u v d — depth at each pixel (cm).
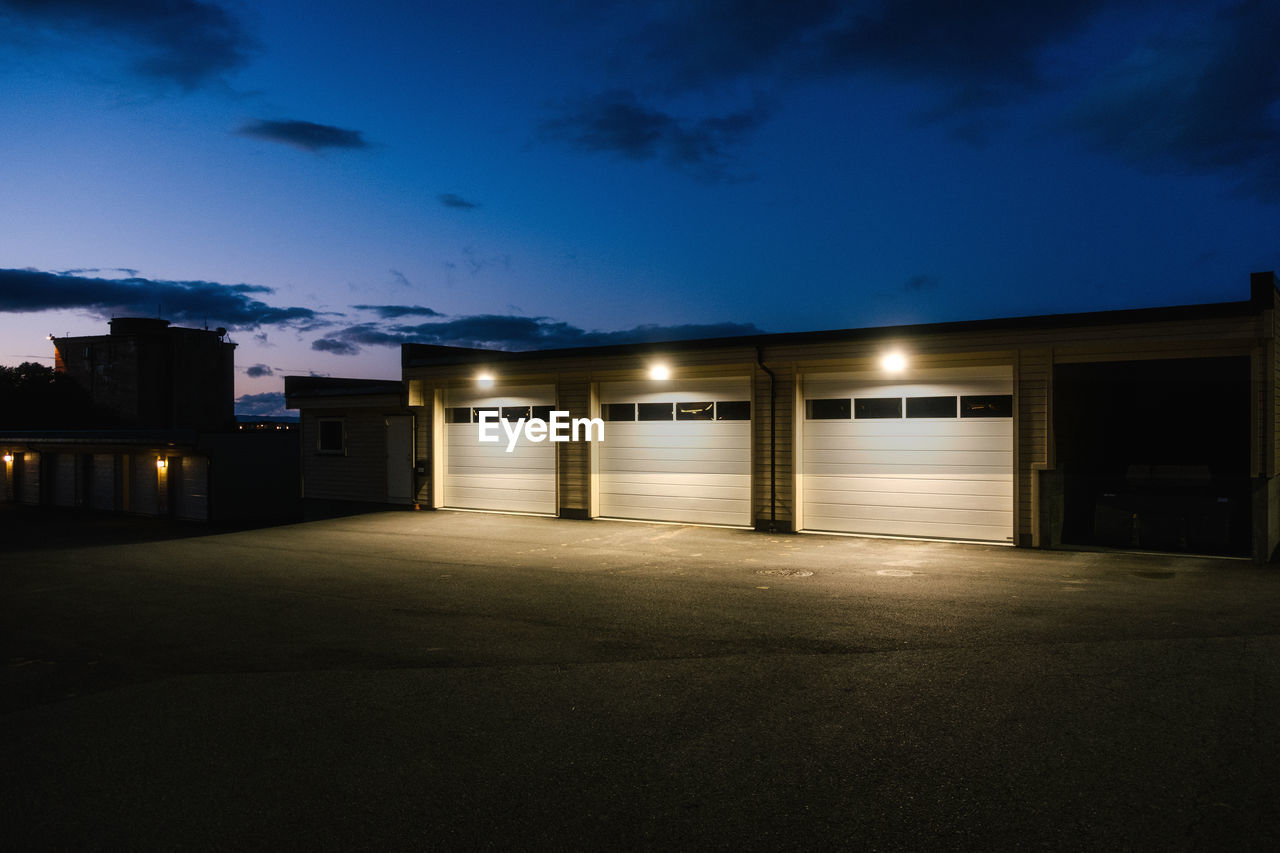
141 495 2183
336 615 876
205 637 793
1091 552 1229
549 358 1734
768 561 1177
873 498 1406
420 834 404
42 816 428
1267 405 1108
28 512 2366
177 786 461
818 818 412
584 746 508
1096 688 593
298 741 523
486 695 605
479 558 1241
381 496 2156
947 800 429
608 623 817
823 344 1418
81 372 6228
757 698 589
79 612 916
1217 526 1212
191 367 6197
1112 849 379
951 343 1313
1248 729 512
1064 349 1234
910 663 664
